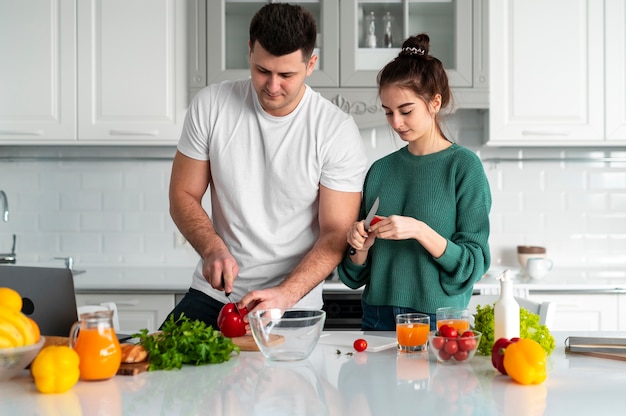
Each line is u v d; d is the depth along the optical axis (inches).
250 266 86.2
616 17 139.9
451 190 79.7
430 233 73.7
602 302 132.6
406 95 77.6
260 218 85.7
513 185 154.3
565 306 132.8
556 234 154.2
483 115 149.7
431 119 80.7
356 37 138.2
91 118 141.7
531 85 140.3
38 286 65.5
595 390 52.0
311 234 87.0
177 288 131.6
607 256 153.8
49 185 156.0
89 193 156.1
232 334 68.2
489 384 53.9
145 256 156.2
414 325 65.5
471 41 138.2
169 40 140.9
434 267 78.5
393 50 139.2
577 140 140.5
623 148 153.2
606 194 153.9
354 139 85.4
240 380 55.2
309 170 84.0
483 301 93.5
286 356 61.6
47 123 142.0
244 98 85.5
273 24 73.5
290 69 75.5
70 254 156.2
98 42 141.4
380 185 84.4
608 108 140.0
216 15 139.0
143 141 141.7
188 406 48.3
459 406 48.2
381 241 81.3
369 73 137.8
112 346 55.0
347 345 68.7
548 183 154.2
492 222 154.3
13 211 156.0
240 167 85.1
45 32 141.7
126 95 141.3
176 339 60.2
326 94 137.9
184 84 141.1
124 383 54.6
